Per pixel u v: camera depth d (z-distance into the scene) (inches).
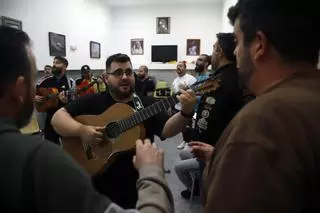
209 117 62.1
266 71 20.8
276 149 17.0
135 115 51.7
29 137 19.4
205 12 309.6
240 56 22.4
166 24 317.4
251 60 21.4
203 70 133.6
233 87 59.6
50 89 130.0
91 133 52.6
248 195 16.8
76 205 17.4
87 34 262.5
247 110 19.5
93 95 60.0
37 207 17.4
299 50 19.4
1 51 19.3
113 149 52.4
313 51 19.6
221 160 19.0
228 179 17.8
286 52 19.6
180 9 313.1
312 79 19.4
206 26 311.4
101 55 297.6
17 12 163.3
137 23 322.3
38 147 18.4
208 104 62.5
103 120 55.2
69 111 58.4
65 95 128.6
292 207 16.5
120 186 51.6
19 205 17.2
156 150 26.9
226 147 19.0
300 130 17.2
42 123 139.4
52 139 126.1
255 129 17.8
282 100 18.3
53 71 142.0
